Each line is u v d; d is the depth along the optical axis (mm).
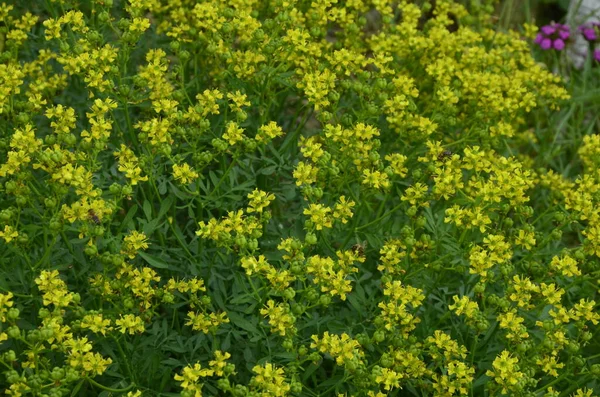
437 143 775
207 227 674
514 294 687
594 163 860
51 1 850
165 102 741
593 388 742
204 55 915
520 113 967
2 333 594
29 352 605
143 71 814
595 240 727
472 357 678
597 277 740
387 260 711
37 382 587
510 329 676
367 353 727
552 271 725
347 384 704
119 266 673
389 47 896
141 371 697
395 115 811
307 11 927
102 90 753
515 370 632
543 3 1438
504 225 779
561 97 1002
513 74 1009
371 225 783
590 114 1229
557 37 1271
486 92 883
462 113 934
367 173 733
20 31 846
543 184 921
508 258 706
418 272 724
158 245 769
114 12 956
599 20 1380
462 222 721
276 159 833
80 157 699
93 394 712
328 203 755
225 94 833
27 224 747
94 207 658
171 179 748
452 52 961
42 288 638
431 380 713
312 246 744
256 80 822
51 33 773
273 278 647
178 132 734
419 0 1310
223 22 828
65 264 719
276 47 805
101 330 636
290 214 800
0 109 717
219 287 733
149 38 958
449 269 723
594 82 1251
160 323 756
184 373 604
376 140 746
